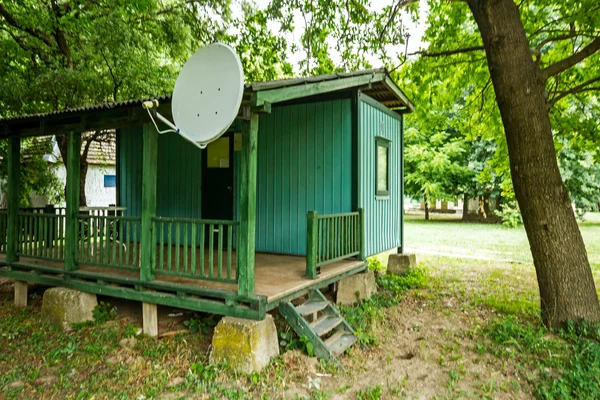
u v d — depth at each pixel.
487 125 8.82
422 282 7.85
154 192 4.88
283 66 12.30
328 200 6.61
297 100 6.83
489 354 4.51
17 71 9.30
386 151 8.06
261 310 4.10
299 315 4.41
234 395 3.56
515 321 5.37
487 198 21.81
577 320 4.86
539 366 4.10
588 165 16.64
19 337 5.02
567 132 7.46
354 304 6.24
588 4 5.43
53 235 5.83
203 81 4.19
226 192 7.16
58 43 9.47
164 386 3.76
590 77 7.49
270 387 3.72
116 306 5.95
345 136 6.50
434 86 8.84
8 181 6.12
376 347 4.78
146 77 9.83
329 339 4.67
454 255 11.38
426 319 5.75
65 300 5.21
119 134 8.38
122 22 9.05
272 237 7.00
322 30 10.52
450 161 19.83
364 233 6.61
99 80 8.83
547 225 5.02
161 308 5.86
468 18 9.02
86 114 5.21
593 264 9.67
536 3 6.90
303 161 6.79
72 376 3.99
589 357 4.11
